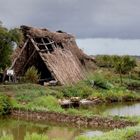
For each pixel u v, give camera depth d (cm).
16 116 4831
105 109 5766
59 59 8156
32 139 3028
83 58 9712
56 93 6328
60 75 7694
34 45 7800
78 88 7038
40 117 4694
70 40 9588
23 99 5494
